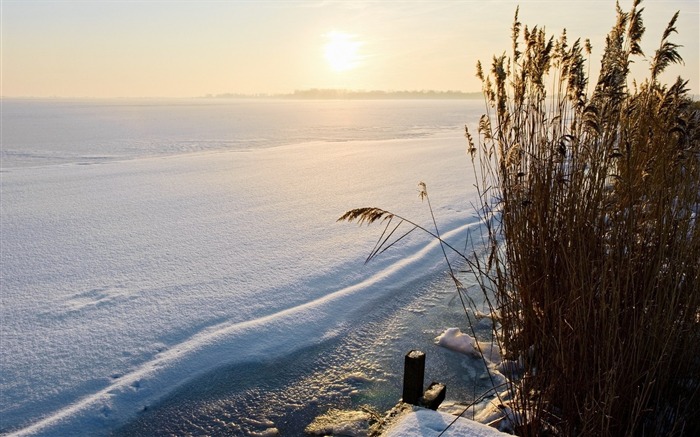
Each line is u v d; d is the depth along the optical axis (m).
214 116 52.69
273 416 2.72
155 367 3.04
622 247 2.18
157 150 18.69
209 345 3.31
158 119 45.53
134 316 3.72
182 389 2.91
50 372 2.98
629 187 2.17
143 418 2.66
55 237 5.91
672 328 2.00
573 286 2.18
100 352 3.21
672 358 2.13
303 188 9.30
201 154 16.30
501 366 3.15
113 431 2.56
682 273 2.09
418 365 2.46
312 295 4.21
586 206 2.37
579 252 2.17
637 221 2.24
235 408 2.77
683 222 2.20
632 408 1.99
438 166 12.52
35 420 2.58
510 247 2.65
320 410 2.77
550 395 2.26
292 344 3.44
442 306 4.14
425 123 39.81
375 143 20.47
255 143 21.83
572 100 2.43
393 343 3.53
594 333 2.04
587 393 2.02
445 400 2.85
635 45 2.48
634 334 1.96
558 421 2.28
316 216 6.97
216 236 5.92
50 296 4.10
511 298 2.62
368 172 11.48
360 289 4.34
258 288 4.29
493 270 4.83
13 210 7.41
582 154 2.38
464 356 3.36
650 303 2.04
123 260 5.04
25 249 5.43
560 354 2.21
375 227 6.35
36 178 10.64
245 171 11.75
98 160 15.57
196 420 2.67
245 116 53.16
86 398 2.76
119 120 43.25
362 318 3.87
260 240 5.75
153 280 4.46
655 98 2.54
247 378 3.04
